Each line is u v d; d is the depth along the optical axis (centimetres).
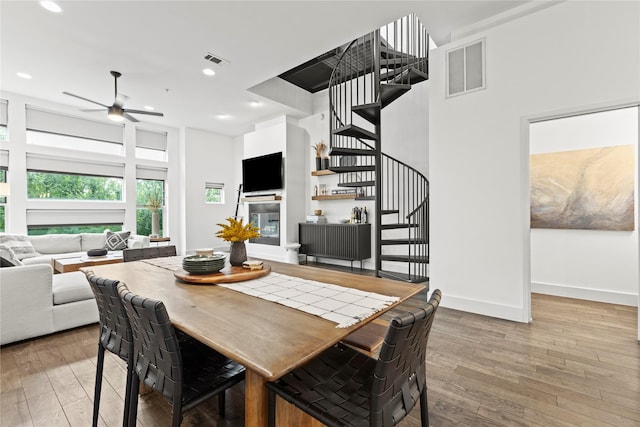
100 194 620
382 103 442
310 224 614
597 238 366
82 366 221
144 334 117
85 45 363
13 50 373
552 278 395
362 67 541
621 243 353
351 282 179
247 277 184
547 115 289
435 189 360
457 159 343
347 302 140
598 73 265
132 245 552
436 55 357
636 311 330
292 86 604
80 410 173
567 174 380
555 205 388
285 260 614
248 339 100
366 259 574
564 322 301
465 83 337
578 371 212
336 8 302
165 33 339
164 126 713
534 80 296
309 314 124
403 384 106
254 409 101
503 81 313
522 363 224
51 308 270
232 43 362
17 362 226
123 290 123
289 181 634
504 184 314
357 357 139
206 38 351
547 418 165
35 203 535
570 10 277
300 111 625
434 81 360
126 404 138
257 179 678
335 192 619
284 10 303
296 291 159
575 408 173
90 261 393
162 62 406
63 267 374
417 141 507
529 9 306
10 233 501
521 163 304
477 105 329
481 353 239
